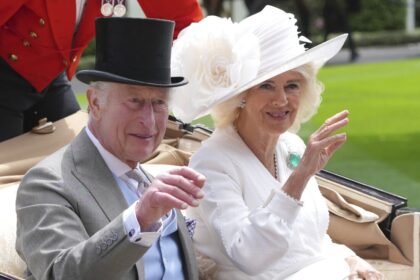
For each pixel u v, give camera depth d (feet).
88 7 31.76
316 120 76.95
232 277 26.08
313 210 27.17
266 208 24.35
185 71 26.13
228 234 25.07
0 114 31.65
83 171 23.26
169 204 20.29
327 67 106.63
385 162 66.23
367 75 100.12
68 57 32.01
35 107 32.55
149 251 23.75
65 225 22.16
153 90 22.90
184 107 26.35
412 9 131.13
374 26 129.80
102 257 20.74
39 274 21.91
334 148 24.50
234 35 26.30
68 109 33.32
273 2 102.68
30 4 30.76
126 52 22.67
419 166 64.90
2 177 29.27
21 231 22.77
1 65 31.50
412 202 56.39
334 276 26.12
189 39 26.09
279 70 25.54
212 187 25.82
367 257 31.58
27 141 31.42
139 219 20.56
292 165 27.91
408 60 110.63
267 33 26.45
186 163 32.07
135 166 24.09
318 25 109.70
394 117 79.51
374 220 30.89
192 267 24.76
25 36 31.17
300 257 26.40
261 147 27.04
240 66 25.79
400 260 30.99
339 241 31.55
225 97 25.84
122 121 22.90
